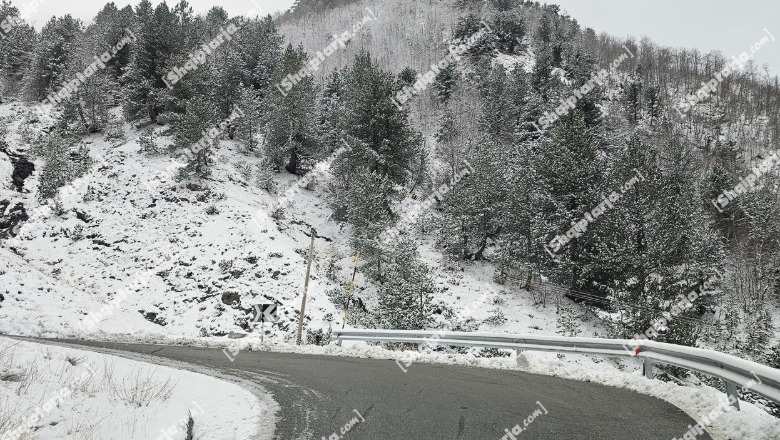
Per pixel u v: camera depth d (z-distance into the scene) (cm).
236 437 564
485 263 3934
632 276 2941
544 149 3800
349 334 1722
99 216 3484
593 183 3444
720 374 716
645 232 3266
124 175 3900
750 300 4259
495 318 2989
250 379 955
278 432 586
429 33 12375
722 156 7400
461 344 1415
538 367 1134
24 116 4731
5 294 2438
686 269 3086
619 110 8675
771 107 10381
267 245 3275
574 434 573
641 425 616
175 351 1548
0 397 550
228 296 2833
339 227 4162
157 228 3425
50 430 477
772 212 4812
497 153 4278
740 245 4719
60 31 6038
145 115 4875
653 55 13538
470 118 7094
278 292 2869
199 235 3359
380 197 3684
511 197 3669
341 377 981
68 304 2605
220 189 3909
